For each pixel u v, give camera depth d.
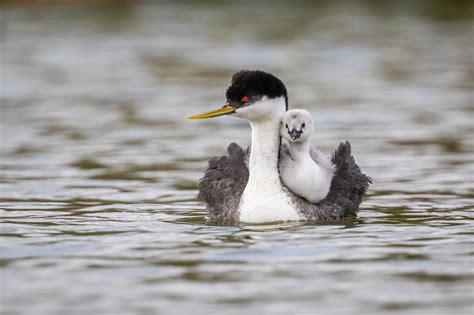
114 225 12.88
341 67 29.09
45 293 9.62
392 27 37.06
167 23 38.50
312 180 12.97
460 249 11.20
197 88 26.08
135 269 10.47
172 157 18.27
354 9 42.22
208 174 13.99
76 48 33.03
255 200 12.97
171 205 14.42
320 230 12.38
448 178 16.09
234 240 11.83
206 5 43.81
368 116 22.11
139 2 44.31
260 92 12.95
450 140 19.39
